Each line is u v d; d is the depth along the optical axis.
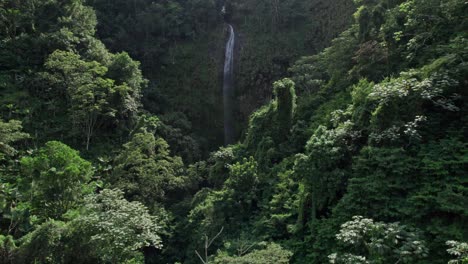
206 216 22.89
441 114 15.40
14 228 20.08
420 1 20.39
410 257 11.04
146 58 46.88
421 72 16.47
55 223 17.28
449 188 12.70
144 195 25.81
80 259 16.00
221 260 14.64
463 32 17.38
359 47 26.56
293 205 19.12
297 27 49.97
